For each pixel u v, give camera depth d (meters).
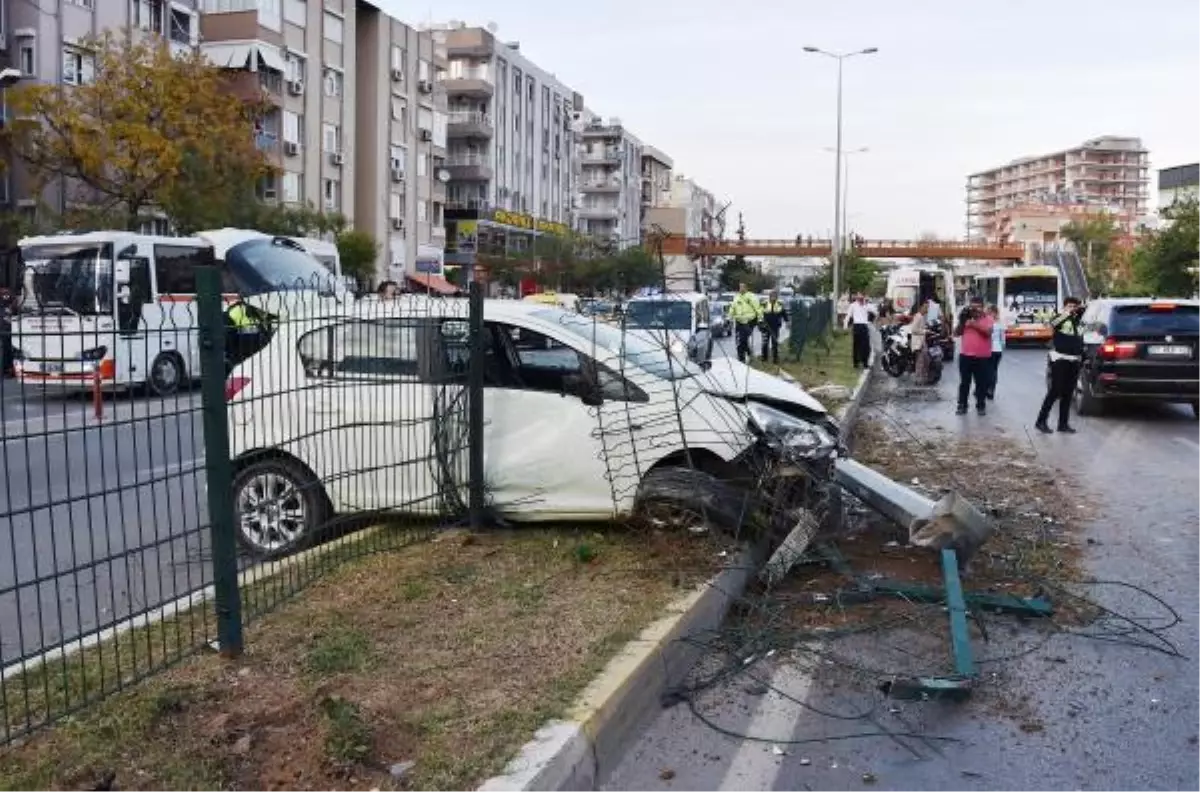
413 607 5.73
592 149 115.19
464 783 3.78
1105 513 9.28
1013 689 5.22
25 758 3.92
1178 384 16.22
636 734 4.70
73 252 18.55
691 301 21.62
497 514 7.48
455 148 76.19
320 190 50.91
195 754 3.97
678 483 7.09
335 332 6.98
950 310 45.56
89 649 5.13
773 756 4.51
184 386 4.88
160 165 30.45
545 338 7.52
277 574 6.29
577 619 5.52
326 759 3.90
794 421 7.64
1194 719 4.89
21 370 4.14
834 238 53.28
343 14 52.56
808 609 6.32
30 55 34.84
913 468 11.69
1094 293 75.06
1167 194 99.12
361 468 6.98
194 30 42.50
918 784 4.27
